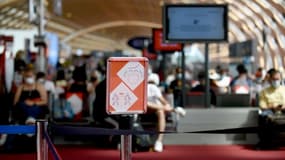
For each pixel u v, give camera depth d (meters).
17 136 11.30
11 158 10.68
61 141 12.44
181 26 13.84
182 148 12.05
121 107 6.70
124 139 6.89
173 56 36.47
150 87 11.88
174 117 12.77
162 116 11.70
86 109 13.66
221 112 12.86
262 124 12.20
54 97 14.03
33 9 23.88
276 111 12.23
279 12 32.78
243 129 7.36
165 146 12.34
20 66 14.39
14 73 13.77
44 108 11.90
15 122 11.74
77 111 13.14
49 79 16.97
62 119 13.02
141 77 6.70
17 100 11.82
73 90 13.62
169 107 11.92
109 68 6.66
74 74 13.77
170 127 12.73
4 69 12.23
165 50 21.39
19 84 13.20
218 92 15.27
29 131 7.18
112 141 11.95
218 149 11.91
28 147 11.32
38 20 24.17
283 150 11.79
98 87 11.50
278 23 35.34
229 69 29.52
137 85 6.70
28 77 11.95
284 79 14.16
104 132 6.98
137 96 6.70
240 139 12.66
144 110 6.75
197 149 11.90
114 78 6.67
